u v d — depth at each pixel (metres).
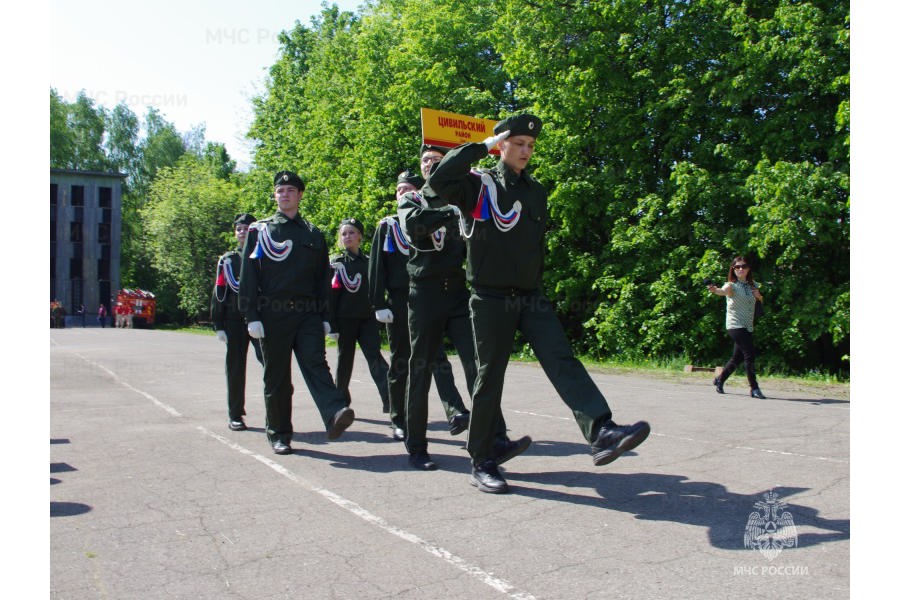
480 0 21.52
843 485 4.46
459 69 21.22
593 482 4.68
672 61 16.11
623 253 16.16
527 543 3.53
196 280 47.38
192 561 3.33
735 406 8.21
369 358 7.51
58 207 63.38
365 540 3.61
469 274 4.49
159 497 4.45
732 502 4.14
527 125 4.32
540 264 4.52
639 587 2.96
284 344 5.77
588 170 16.80
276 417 5.82
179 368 13.85
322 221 26.89
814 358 14.55
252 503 4.31
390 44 23.50
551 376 4.33
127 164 68.00
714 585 2.96
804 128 14.02
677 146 15.82
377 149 22.38
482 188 4.30
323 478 4.94
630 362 15.41
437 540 3.60
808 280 14.15
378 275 6.12
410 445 5.27
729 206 15.13
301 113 33.19
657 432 6.43
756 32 14.54
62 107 64.88
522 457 5.51
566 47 16.81
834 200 12.96
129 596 2.94
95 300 64.62
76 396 9.49
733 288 9.17
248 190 36.34
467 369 5.27
